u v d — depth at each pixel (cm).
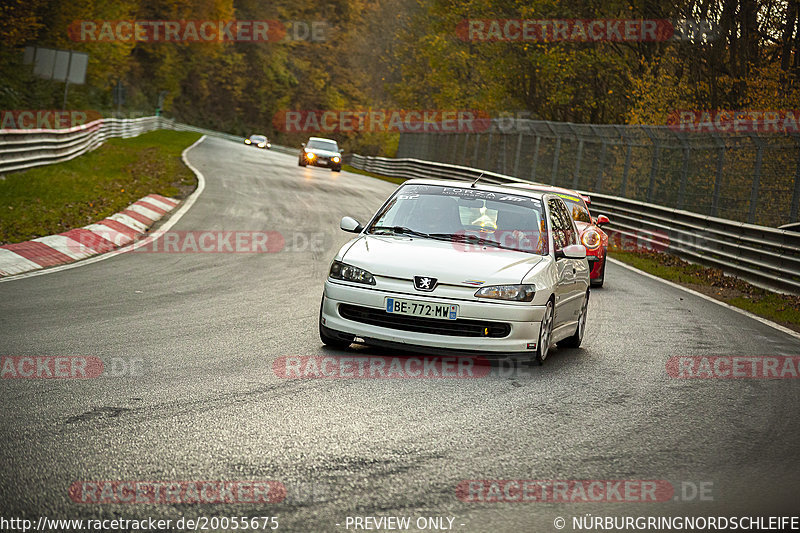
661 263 7138
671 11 12550
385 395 2195
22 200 5950
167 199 7719
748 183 7112
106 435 1720
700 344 3406
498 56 16038
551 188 5444
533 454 1767
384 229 2941
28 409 1870
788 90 10194
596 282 5212
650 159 9262
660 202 8575
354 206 9088
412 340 2561
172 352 2562
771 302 5131
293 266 4853
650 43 13488
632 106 13362
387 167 18688
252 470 1560
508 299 2561
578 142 10681
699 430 2050
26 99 15888
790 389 2614
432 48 19025
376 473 1582
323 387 2241
